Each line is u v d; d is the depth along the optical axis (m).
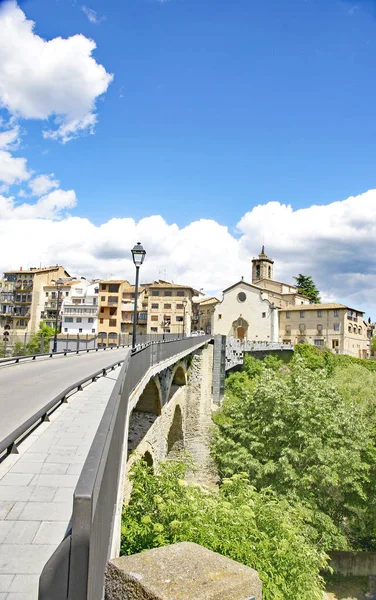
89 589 2.50
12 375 17.47
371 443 27.69
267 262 99.38
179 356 25.77
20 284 92.88
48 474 5.87
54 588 2.46
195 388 39.03
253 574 2.98
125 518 11.38
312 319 82.38
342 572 28.33
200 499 12.55
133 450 18.05
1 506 4.84
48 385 14.91
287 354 69.12
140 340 39.44
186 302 86.62
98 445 3.37
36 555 3.90
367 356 88.56
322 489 25.28
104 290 89.25
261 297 74.81
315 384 30.80
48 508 4.83
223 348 47.25
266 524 13.35
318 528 23.88
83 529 2.51
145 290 93.00
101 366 22.73
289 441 27.17
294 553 12.80
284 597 11.66
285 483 25.22
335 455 24.70
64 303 92.56
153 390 20.03
